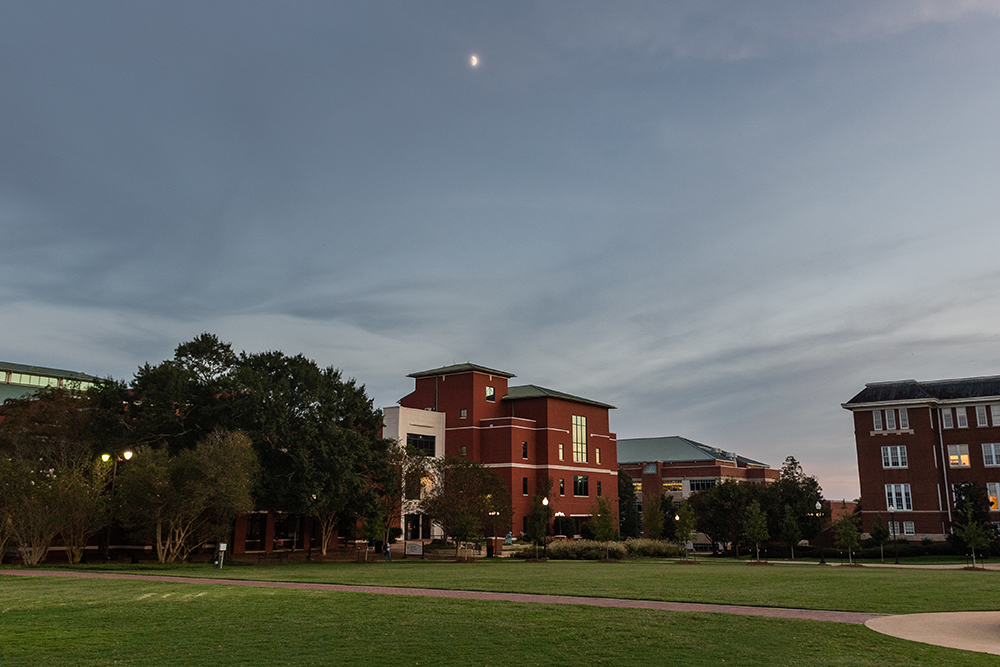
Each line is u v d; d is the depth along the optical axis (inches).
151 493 1518.2
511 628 617.6
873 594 925.8
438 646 542.0
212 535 1670.8
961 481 2733.8
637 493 4845.0
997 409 2728.8
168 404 1910.7
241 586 986.1
